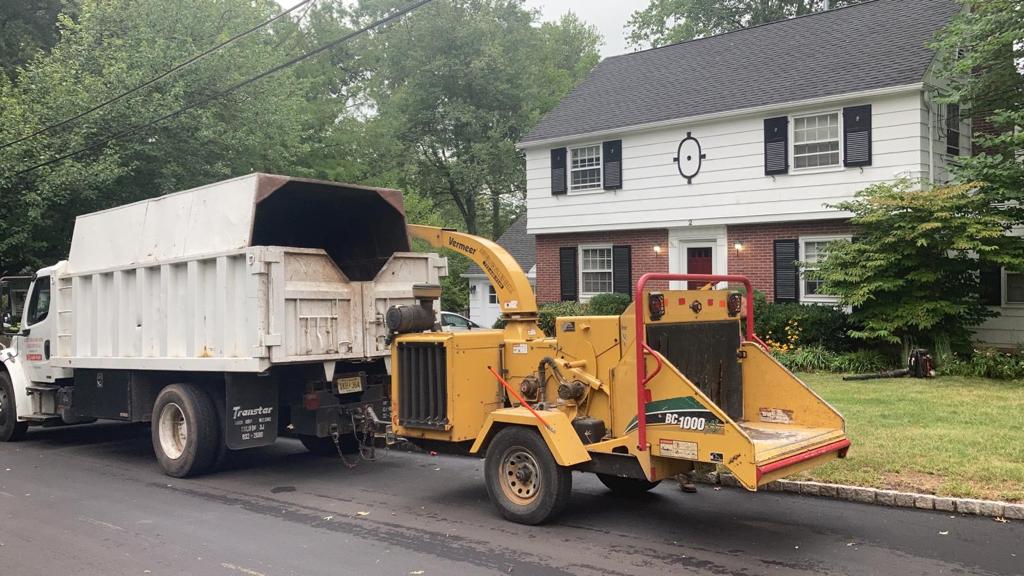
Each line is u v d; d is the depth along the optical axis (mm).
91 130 17484
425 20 37719
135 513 7195
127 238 9727
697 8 33094
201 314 8578
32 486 8430
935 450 8109
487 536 6262
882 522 6383
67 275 10625
